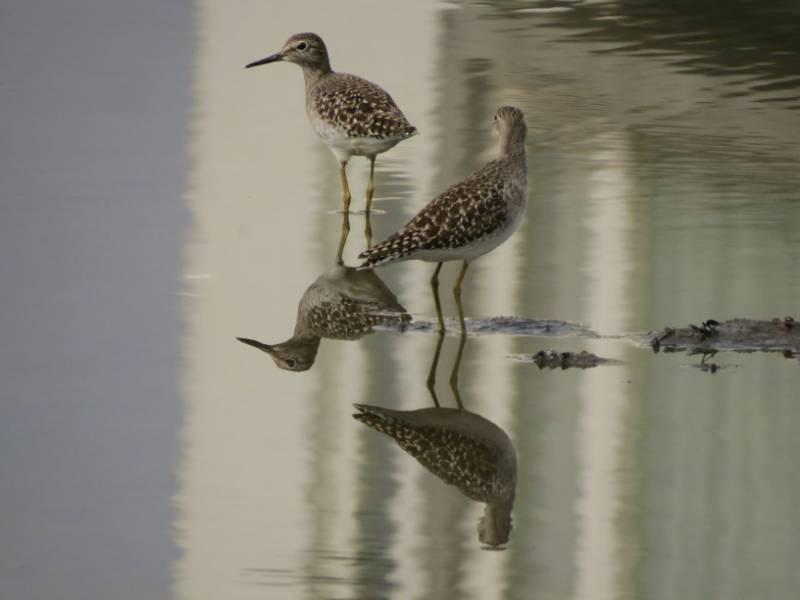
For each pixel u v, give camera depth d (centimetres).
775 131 2108
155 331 1361
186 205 1756
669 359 1283
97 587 923
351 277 1523
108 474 1080
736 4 3061
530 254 1580
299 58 1945
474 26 2875
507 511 1023
